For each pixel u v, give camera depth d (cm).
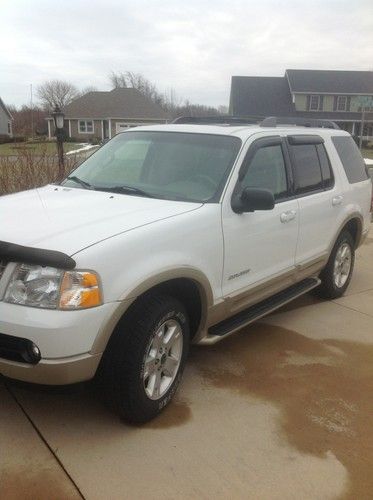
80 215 332
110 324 287
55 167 933
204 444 314
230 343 459
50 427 322
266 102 5484
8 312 277
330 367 422
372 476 295
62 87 7856
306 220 475
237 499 272
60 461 293
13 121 6356
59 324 271
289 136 473
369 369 422
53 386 284
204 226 353
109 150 466
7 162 909
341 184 547
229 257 377
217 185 383
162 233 321
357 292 618
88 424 326
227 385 385
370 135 5659
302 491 280
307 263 490
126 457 299
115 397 312
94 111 5419
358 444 323
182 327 346
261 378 398
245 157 403
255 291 417
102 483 278
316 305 567
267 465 299
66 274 276
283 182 452
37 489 272
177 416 341
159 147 430
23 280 280
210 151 410
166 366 337
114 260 290
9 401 347
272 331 490
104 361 305
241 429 331
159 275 310
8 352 282
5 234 298
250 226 396
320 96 5444
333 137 559
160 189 395
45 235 294
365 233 615
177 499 270
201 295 356
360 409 362
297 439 324
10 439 309
